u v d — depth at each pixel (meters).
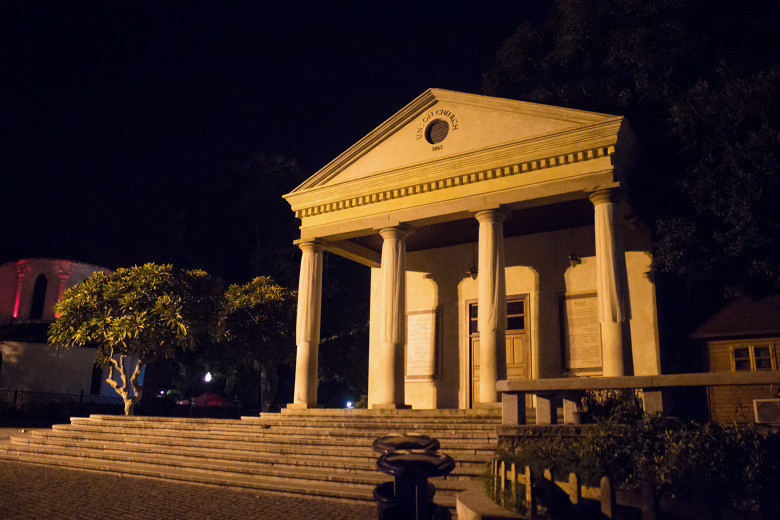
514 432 7.72
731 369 15.07
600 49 22.08
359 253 18.91
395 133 16.59
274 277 35.06
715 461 5.70
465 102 15.59
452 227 17.03
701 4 20.39
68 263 32.28
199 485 10.60
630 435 6.40
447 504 7.95
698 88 14.06
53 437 15.83
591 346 15.66
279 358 24.31
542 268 16.94
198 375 38.00
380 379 15.08
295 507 8.57
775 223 12.41
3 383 27.67
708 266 13.91
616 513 5.56
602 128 13.12
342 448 11.23
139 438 14.44
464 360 17.56
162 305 18.66
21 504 8.77
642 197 13.98
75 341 18.69
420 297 18.84
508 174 14.35
